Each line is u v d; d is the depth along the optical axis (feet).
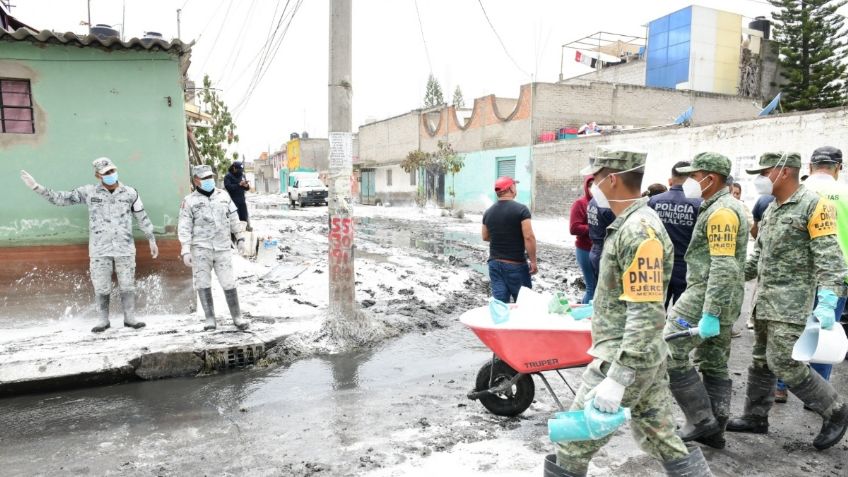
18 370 16.31
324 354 19.92
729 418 13.55
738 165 50.34
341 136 20.75
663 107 85.40
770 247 12.32
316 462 12.07
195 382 17.29
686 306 12.32
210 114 61.21
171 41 21.66
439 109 104.68
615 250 8.02
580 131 75.61
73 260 21.63
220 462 12.14
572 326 12.28
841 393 15.89
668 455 8.41
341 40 20.45
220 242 20.58
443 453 12.43
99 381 16.90
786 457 12.21
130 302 20.83
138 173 22.20
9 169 20.65
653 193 21.66
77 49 21.08
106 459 12.32
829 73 90.33
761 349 13.08
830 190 14.69
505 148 85.30
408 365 18.83
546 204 77.46
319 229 63.00
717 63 93.25
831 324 11.04
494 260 19.08
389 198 124.77
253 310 24.23
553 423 7.93
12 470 11.84
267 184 250.98
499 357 13.15
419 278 33.30
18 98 20.71
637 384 7.82
